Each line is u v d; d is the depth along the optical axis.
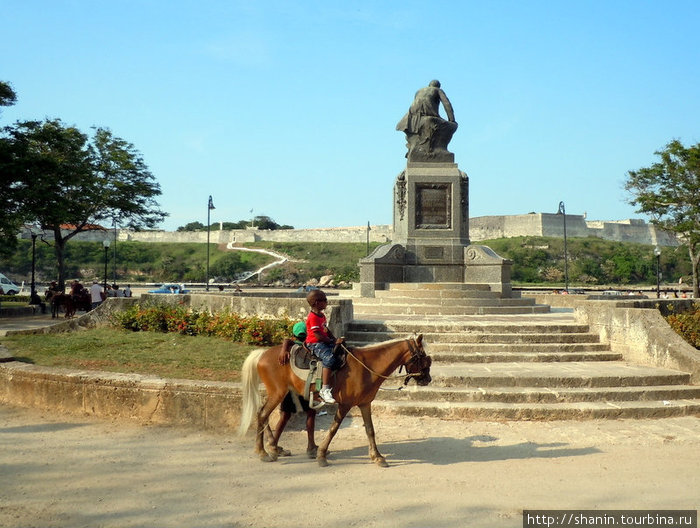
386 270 20.52
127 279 80.38
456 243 21.20
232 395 9.44
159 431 9.16
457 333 13.75
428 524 5.66
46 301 33.69
